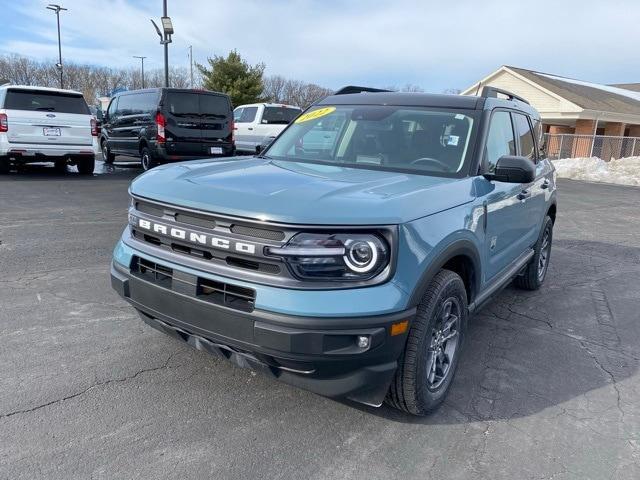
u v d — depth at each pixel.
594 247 8.46
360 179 3.23
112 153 16.06
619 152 28.52
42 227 7.45
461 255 3.25
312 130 4.38
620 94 39.47
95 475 2.50
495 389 3.58
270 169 3.47
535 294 5.79
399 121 4.06
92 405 3.07
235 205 2.65
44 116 12.16
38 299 4.68
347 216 2.54
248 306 2.62
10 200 9.46
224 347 2.78
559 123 31.70
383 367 2.69
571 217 11.55
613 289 6.12
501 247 4.09
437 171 3.63
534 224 5.15
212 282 2.73
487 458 2.81
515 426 3.13
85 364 3.54
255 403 3.19
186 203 2.80
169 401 3.16
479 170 3.66
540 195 5.17
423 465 2.73
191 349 3.82
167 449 2.72
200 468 2.60
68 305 4.57
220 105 13.69
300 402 3.23
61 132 12.45
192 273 2.77
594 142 27.22
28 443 2.70
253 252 2.58
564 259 7.56
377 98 4.43
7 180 11.96
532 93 30.41
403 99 4.30
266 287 2.56
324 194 2.73
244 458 2.70
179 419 2.99
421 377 2.93
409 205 2.79
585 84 38.22
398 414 3.18
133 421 2.94
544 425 3.16
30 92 12.11
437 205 2.98
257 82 39.25
